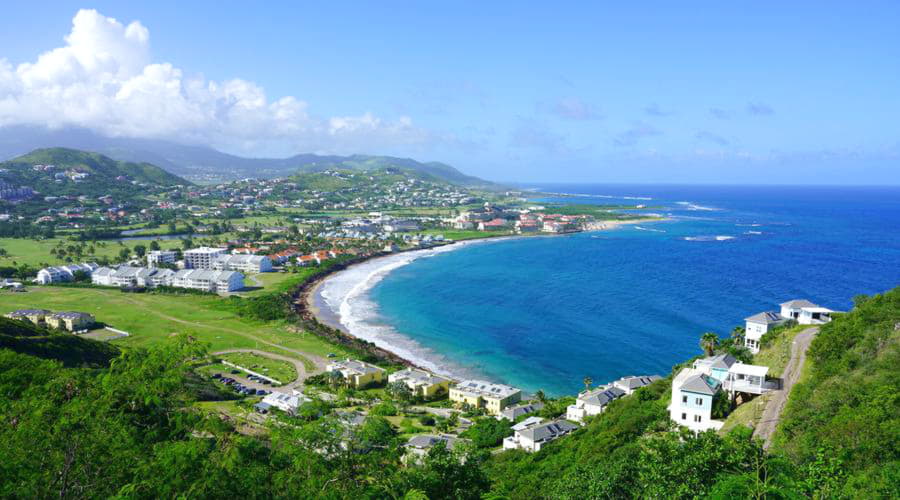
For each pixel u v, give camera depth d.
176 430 46.38
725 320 180.88
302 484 39.78
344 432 46.03
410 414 112.31
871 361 73.00
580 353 154.12
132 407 46.91
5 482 35.31
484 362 148.88
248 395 115.12
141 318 180.62
